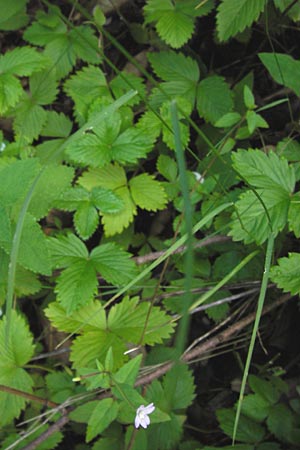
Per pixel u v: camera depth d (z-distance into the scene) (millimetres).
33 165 632
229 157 724
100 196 689
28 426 716
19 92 719
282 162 670
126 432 683
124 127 717
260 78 795
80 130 623
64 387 707
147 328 678
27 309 765
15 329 674
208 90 744
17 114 747
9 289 600
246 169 666
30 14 801
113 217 696
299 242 724
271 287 718
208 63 803
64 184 671
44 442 693
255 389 703
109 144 698
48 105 803
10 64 730
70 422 739
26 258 634
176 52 790
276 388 706
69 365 743
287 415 698
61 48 750
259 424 698
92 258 677
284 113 777
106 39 797
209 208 708
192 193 709
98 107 711
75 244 679
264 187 663
